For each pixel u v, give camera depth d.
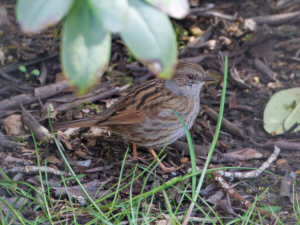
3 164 7.31
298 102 9.12
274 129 8.86
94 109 9.47
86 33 2.62
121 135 8.04
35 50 11.01
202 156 8.16
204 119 9.57
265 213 6.26
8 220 5.80
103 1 2.53
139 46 2.67
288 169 7.78
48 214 5.55
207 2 13.55
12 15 12.14
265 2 13.79
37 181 6.89
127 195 6.96
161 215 5.99
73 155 8.05
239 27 11.97
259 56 11.73
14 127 8.55
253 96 10.39
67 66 2.60
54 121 8.91
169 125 7.71
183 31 12.23
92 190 6.93
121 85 10.38
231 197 6.85
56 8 2.57
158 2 2.74
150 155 8.47
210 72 11.18
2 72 10.16
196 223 6.29
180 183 7.29
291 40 12.13
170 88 7.81
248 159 8.12
